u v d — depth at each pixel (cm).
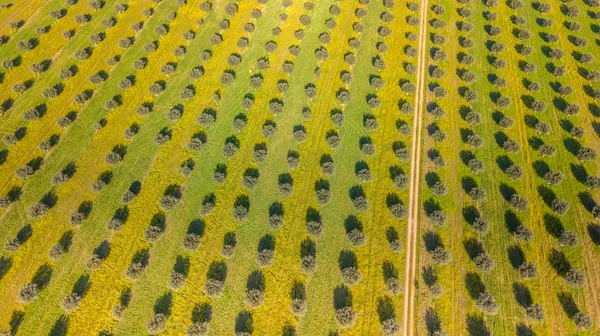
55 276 4950
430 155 6025
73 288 4878
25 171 5600
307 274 5003
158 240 5216
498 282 4978
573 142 6106
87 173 5762
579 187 5675
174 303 4819
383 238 5306
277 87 6675
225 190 5653
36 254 5088
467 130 6288
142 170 5816
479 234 5297
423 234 5338
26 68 6812
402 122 6359
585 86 6744
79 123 6231
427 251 5212
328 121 6356
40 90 6569
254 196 5606
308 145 6094
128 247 5172
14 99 6431
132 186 5662
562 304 4828
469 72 6844
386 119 6397
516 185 5709
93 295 4838
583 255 5150
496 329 4703
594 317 4769
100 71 6869
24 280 4909
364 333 4700
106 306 4781
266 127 6150
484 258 5000
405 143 6147
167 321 4716
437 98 6631
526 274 4909
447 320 4759
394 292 4862
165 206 5397
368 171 5744
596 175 5775
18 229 5256
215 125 6284
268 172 5834
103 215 5409
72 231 5275
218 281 4875
